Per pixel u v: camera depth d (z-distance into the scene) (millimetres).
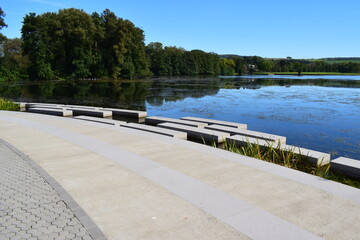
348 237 3385
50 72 53812
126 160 6195
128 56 63438
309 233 3459
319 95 26234
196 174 5379
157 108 18859
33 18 51906
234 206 4133
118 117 14789
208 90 32031
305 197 4453
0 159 6242
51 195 4438
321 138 10727
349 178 6566
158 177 5223
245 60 132250
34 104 17844
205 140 9492
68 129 9523
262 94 27328
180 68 89625
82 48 56188
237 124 11180
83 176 5273
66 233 3377
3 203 4164
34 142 7758
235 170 5602
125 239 3314
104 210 4000
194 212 3943
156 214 3889
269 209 4055
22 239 3240
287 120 14336
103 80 54469
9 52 64062
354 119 14500
